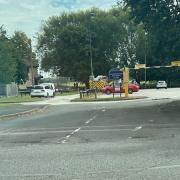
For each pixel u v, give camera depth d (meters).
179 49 41.34
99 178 9.27
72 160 11.68
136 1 39.34
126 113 28.33
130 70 104.12
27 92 78.56
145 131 18.08
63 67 95.69
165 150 12.86
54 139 16.53
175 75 101.81
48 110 34.91
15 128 21.52
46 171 10.23
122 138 16.08
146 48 99.94
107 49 99.12
